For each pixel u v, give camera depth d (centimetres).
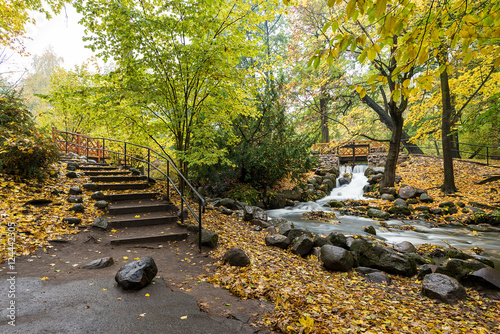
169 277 418
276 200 1512
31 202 597
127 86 810
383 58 1557
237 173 1443
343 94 2197
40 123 1688
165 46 847
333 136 3123
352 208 1391
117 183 827
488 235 933
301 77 2175
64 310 289
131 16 734
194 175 1353
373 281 542
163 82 854
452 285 464
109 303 312
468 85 1342
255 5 871
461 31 271
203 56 761
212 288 394
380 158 2083
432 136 1625
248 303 354
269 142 1376
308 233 754
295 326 297
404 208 1242
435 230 1005
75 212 620
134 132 986
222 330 281
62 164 932
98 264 428
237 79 826
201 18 783
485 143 2061
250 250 606
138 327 271
